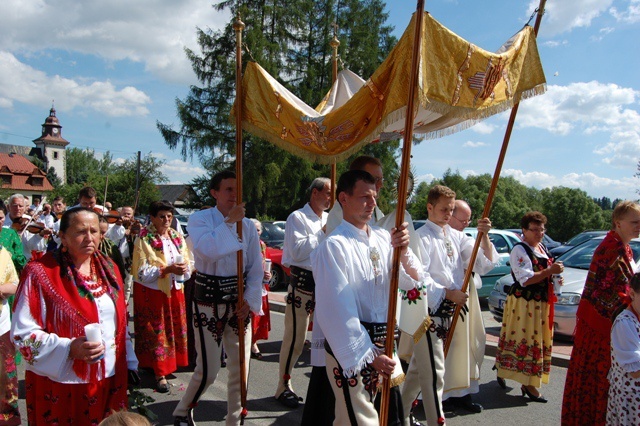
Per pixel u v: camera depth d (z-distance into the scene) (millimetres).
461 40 2678
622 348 3014
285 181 26688
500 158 3570
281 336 7250
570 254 8039
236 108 3529
